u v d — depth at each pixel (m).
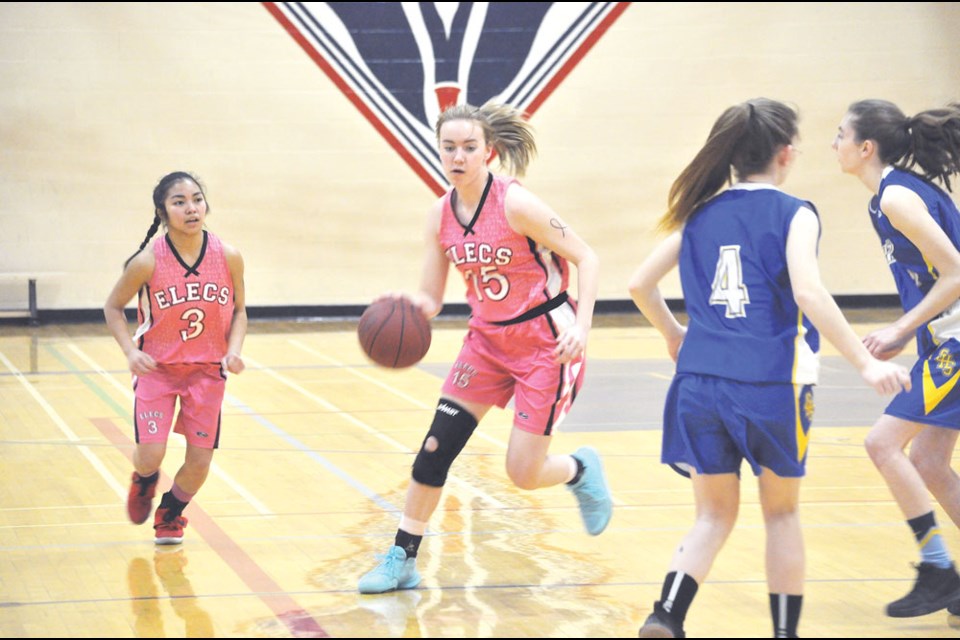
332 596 10.45
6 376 24.67
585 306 10.27
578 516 13.45
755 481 15.14
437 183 34.75
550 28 34.62
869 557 11.73
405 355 10.78
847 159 10.28
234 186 34.03
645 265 9.04
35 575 11.11
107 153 33.34
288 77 33.97
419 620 9.76
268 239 34.34
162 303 11.83
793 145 8.75
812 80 35.12
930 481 10.16
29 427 19.12
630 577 11.07
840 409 20.91
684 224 8.93
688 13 34.78
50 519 13.34
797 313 8.46
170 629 9.48
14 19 32.59
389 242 34.78
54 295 33.56
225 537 12.56
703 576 8.45
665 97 35.00
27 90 32.84
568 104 34.81
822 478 15.38
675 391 8.73
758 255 8.39
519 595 10.49
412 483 10.66
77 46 33.00
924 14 35.09
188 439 12.05
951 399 9.73
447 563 11.56
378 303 10.93
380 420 19.95
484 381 10.77
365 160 34.44
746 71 35.03
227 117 33.81
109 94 33.25
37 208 33.19
